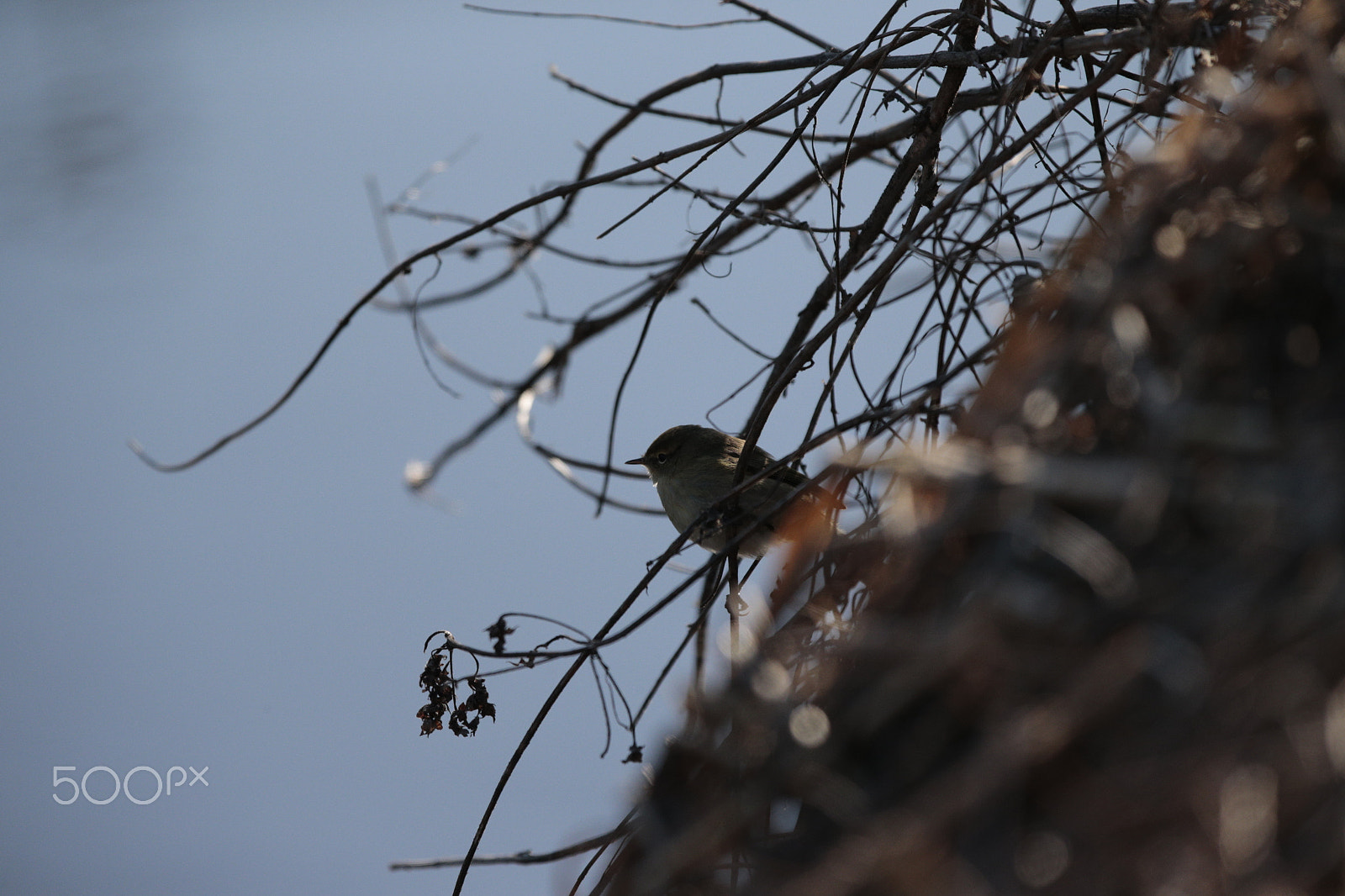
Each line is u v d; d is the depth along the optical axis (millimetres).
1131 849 3350
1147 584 3742
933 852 3463
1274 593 3611
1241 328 4238
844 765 3881
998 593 3744
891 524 4426
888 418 5637
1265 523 3721
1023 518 3859
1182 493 3850
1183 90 5961
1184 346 4188
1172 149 4871
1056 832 3453
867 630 3990
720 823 3900
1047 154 6523
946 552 3992
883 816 3697
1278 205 4352
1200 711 3480
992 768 3484
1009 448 4086
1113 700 3545
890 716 3826
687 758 4242
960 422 4848
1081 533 3824
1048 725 3496
